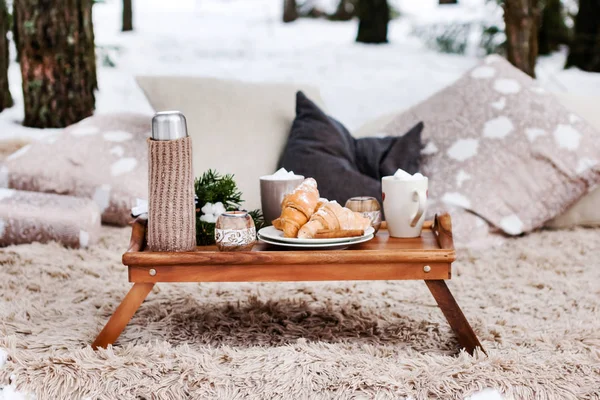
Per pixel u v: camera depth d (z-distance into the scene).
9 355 1.46
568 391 1.35
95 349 1.52
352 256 1.44
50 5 3.43
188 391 1.38
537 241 2.44
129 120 2.81
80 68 3.52
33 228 2.38
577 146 2.51
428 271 1.46
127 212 2.57
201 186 1.68
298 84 2.84
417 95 5.62
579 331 1.64
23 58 3.50
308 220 1.53
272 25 9.16
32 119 3.53
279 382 1.38
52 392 1.37
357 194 2.34
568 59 6.14
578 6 6.09
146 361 1.44
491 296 1.93
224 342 1.59
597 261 2.24
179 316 1.75
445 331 1.65
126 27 8.18
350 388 1.36
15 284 1.99
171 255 1.46
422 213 1.61
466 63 6.75
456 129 2.60
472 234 2.40
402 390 1.34
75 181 2.59
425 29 7.55
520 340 1.60
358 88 5.87
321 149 2.45
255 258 1.45
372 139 2.59
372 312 1.77
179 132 1.49
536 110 2.58
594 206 2.61
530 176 2.49
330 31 8.71
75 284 2.02
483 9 8.35
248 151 2.54
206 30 8.67
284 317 1.74
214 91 2.62
